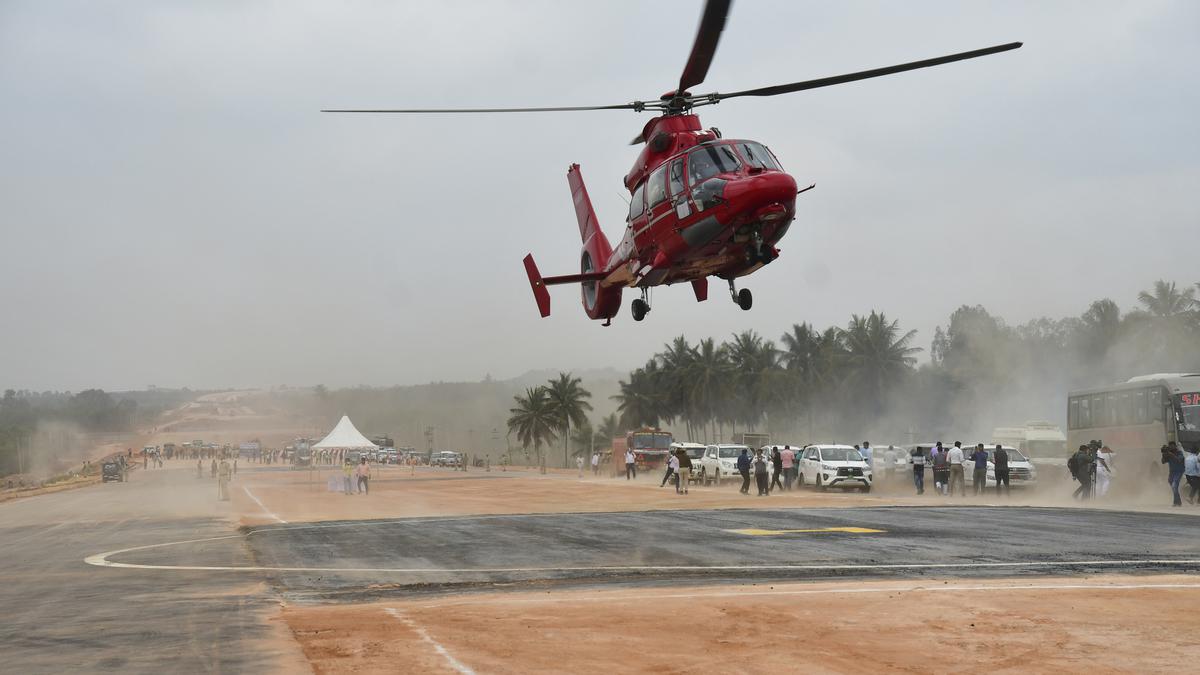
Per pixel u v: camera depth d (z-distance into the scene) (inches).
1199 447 1200.2
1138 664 300.2
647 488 1844.2
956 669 295.3
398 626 371.6
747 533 786.8
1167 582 468.8
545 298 1036.5
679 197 746.2
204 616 406.0
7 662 319.0
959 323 4899.1
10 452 6112.2
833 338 4173.2
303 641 343.3
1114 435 1376.7
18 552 790.5
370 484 2459.4
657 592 462.6
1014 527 798.5
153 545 800.3
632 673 291.3
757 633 352.5
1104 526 798.5
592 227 1015.0
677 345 4815.5
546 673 290.5
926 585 467.5
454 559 635.5
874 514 976.3
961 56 589.9
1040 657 310.3
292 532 892.6
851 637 344.2
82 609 439.5
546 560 621.0
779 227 737.0
